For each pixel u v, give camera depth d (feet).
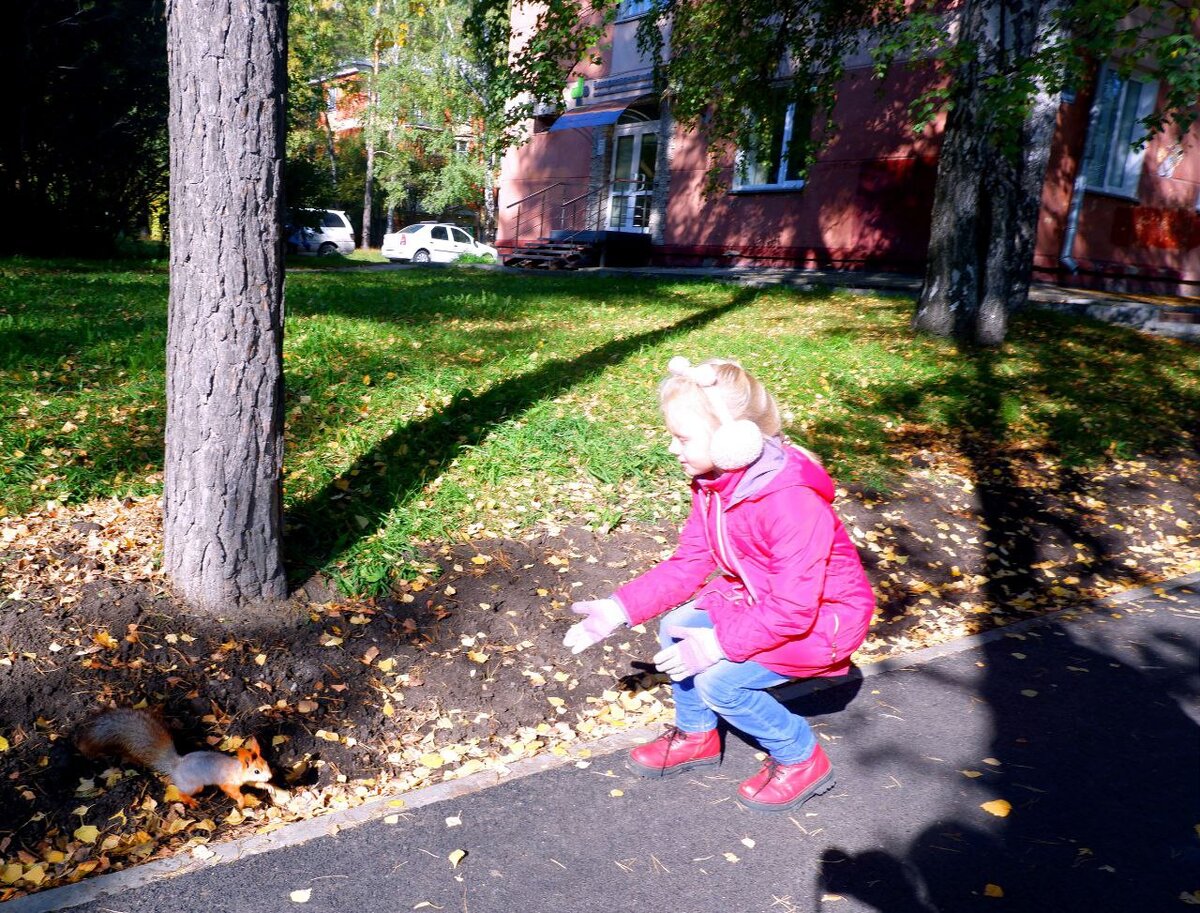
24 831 9.21
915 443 23.75
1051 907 8.88
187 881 8.72
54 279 41.47
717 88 41.68
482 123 127.03
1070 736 12.27
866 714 12.64
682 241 68.18
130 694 11.14
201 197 11.30
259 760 9.66
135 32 59.62
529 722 12.01
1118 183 55.93
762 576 9.00
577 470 18.99
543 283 50.98
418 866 9.11
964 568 18.25
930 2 28.22
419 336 28.94
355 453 18.40
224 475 12.21
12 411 18.57
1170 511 22.21
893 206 53.98
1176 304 45.73
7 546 13.57
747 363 28.73
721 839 9.76
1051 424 25.88
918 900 8.91
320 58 135.95
